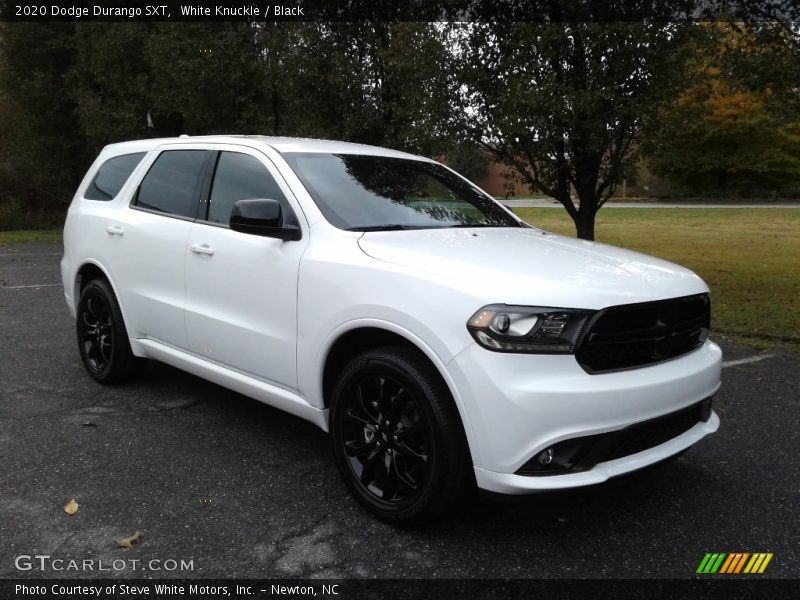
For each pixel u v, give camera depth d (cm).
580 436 267
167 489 344
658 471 379
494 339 268
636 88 899
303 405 348
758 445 419
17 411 452
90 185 532
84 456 382
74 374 538
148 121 1684
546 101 841
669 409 292
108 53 1750
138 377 514
